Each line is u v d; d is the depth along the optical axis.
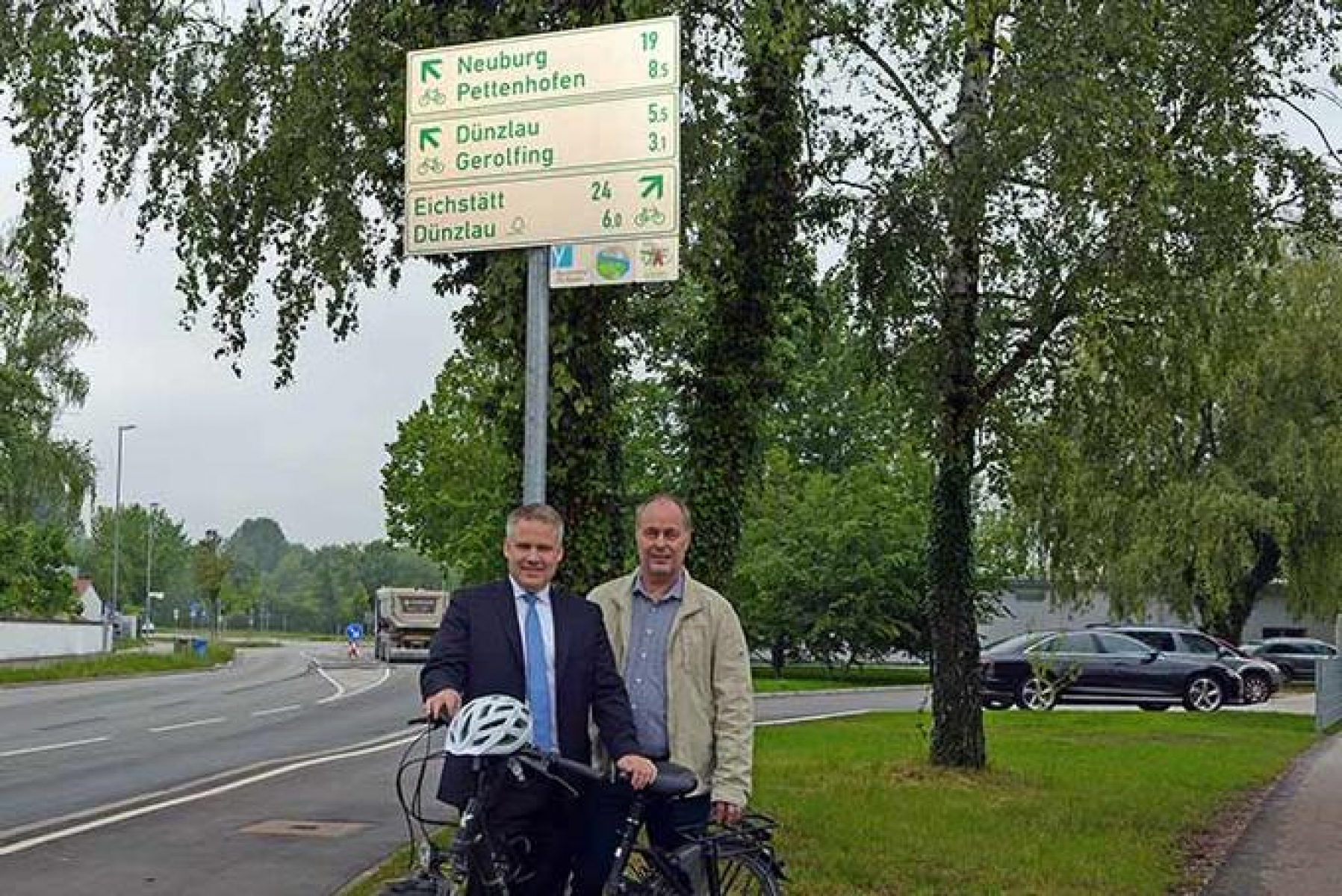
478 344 11.58
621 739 5.98
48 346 55.78
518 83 7.93
